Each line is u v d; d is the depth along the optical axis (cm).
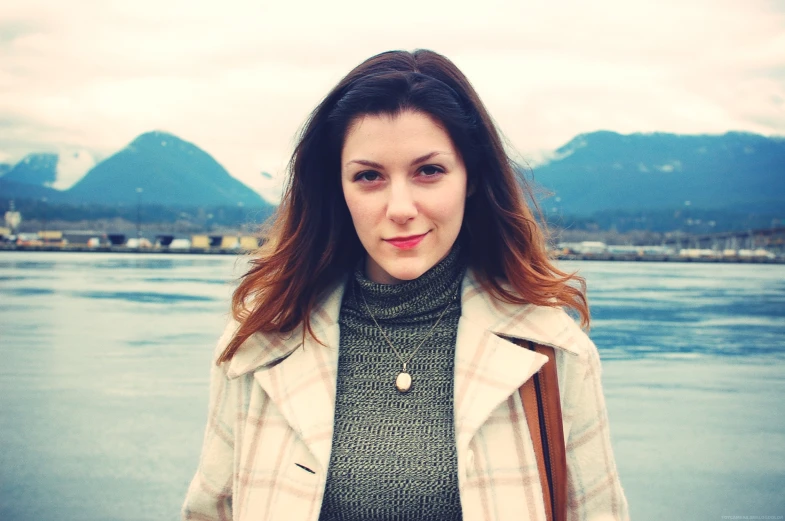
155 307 2423
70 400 995
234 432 172
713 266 8900
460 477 149
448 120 150
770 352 1579
